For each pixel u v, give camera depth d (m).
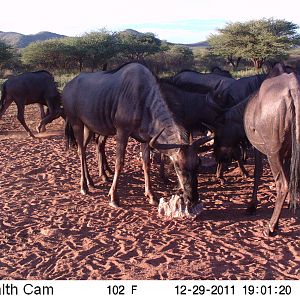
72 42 56.97
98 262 5.18
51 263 5.18
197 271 4.91
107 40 57.47
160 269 4.96
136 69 6.78
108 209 6.97
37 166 9.42
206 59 66.19
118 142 6.96
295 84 5.09
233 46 56.25
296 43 55.41
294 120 5.01
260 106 5.48
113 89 6.92
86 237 5.89
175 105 6.81
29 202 7.27
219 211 6.89
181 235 5.93
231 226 6.21
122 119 6.80
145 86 6.69
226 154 7.45
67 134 8.44
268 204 7.16
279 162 5.42
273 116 5.21
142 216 6.66
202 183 8.52
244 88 7.94
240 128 7.13
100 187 8.12
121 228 6.20
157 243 5.68
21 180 8.48
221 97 8.18
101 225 6.33
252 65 62.22
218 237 5.84
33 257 5.33
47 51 55.97
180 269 4.96
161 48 62.44
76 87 7.63
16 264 5.15
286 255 5.30
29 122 16.28
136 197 7.57
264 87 5.53
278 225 6.05
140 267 5.03
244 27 55.97
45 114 15.48
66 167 9.41
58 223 6.38
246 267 5.00
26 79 13.36
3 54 53.41
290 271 4.90
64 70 58.62
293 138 5.04
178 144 6.20
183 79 10.03
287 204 6.96
